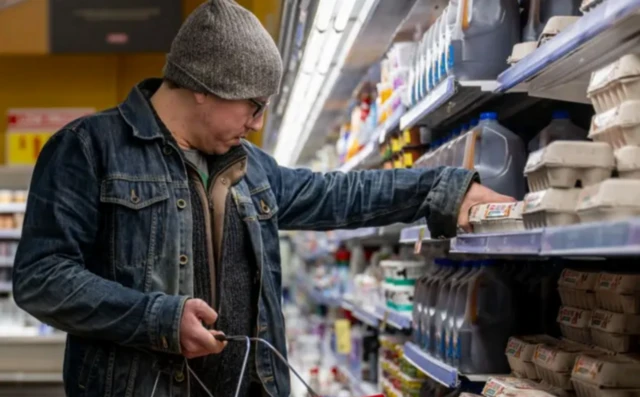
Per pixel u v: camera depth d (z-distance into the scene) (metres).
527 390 1.98
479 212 2.18
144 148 2.09
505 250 1.82
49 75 9.15
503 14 2.40
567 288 2.17
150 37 7.43
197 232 2.13
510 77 2.04
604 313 1.93
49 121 7.87
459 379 2.52
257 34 2.05
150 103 2.15
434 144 3.33
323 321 8.08
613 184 1.39
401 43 3.62
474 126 2.65
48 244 1.96
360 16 3.20
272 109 5.39
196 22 2.04
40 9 7.62
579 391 1.87
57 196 1.99
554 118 2.33
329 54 3.62
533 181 1.72
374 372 4.99
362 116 4.83
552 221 1.57
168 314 1.89
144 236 2.05
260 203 2.32
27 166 7.38
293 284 11.95
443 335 2.75
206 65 2.01
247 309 2.22
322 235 7.87
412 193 2.46
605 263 2.37
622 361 1.76
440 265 3.11
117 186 2.04
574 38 1.59
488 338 2.50
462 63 2.41
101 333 1.92
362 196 2.49
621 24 1.52
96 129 2.08
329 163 6.56
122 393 2.00
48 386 6.95
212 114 2.06
